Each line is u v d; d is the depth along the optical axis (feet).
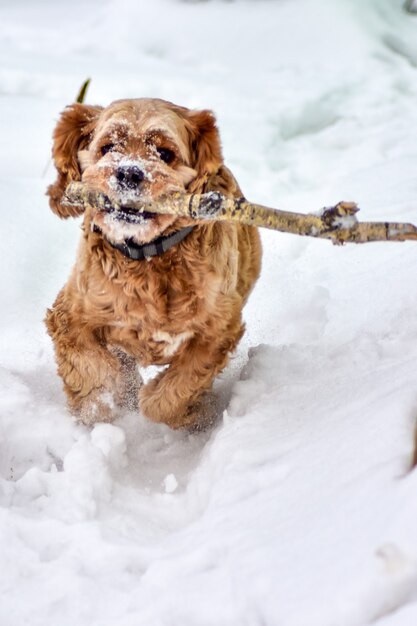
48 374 15.75
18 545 10.33
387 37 37.17
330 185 23.79
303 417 11.97
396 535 8.02
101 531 10.64
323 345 14.93
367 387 11.89
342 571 8.10
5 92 30.07
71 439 13.74
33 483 11.95
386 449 9.69
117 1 41.04
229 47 36.27
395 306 15.96
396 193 22.25
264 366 14.35
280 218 10.73
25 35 38.70
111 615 9.16
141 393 14.46
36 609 9.39
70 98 29.45
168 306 13.08
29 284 18.61
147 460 13.83
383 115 29.58
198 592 8.88
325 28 36.65
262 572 8.69
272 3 39.32
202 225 12.83
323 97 30.63
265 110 29.14
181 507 11.80
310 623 7.82
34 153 24.63
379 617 7.60
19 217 20.57
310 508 9.47
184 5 39.70
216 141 12.92
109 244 12.80
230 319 13.60
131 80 31.14
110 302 13.09
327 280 18.47
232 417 12.86
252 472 10.85
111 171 11.71
